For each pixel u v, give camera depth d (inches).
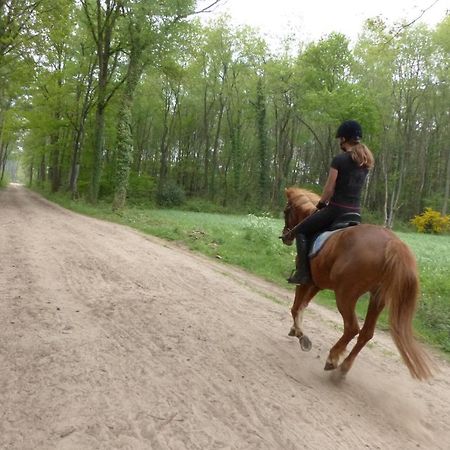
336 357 203.6
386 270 180.2
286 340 257.4
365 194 2066.9
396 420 180.4
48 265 360.2
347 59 1662.2
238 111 1955.0
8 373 176.1
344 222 211.3
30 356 192.5
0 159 2437.3
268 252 576.7
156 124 2153.1
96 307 269.6
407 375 235.1
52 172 1881.2
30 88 1337.4
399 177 1819.6
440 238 1336.1
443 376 244.2
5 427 141.9
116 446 137.3
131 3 966.4
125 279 347.3
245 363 214.7
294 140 2110.0
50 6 987.9
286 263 522.0
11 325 225.0
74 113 1427.2
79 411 154.1
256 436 151.4
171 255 498.3
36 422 145.9
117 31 1112.2
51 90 1343.5
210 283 380.2
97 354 201.9
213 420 158.2
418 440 167.5
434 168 2123.5
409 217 2138.3
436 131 1967.3
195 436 146.9
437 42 1471.5
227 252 564.4
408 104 1678.2
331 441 155.6
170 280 366.9
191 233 695.1
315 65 1692.9
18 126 1523.1
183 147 2213.3
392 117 1737.2
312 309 356.5
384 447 157.9
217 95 1998.0
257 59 1817.2
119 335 229.1
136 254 463.2
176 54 1077.1
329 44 1652.3
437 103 1755.7
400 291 176.7
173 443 141.8
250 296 356.5
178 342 229.9
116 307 273.6
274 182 1930.4
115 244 513.0
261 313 309.1
